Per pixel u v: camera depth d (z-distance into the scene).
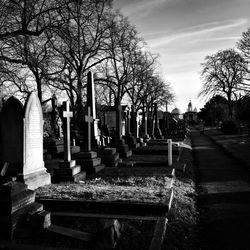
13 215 5.66
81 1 20.22
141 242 5.51
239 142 29.62
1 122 9.63
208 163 18.08
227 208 8.50
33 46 20.39
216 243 6.17
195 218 7.66
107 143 22.41
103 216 6.79
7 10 17.41
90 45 32.31
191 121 124.31
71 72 32.25
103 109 44.09
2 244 5.33
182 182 11.45
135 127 28.38
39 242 5.46
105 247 5.21
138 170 12.70
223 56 51.19
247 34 42.53
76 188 8.79
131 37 39.03
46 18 20.22
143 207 7.13
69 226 6.23
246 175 13.70
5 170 9.34
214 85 53.59
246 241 6.20
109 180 10.39
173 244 5.73
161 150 20.64
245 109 40.75
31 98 9.42
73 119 27.06
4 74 20.02
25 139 9.02
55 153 17.48
